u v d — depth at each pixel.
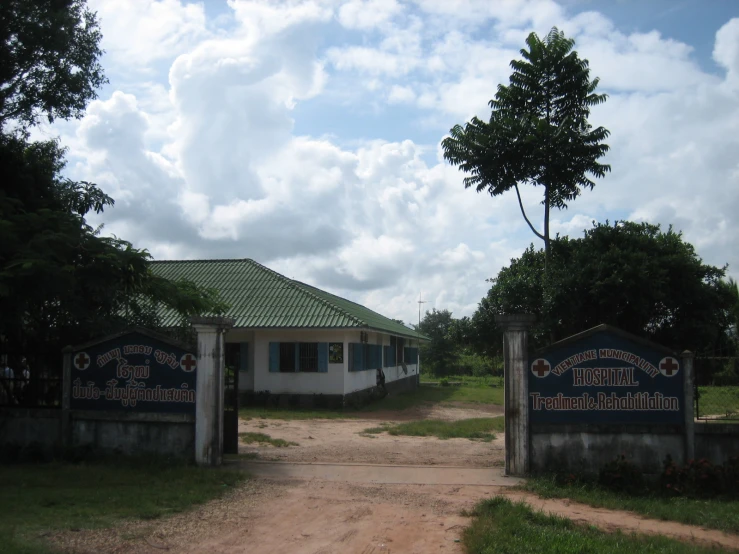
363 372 26.55
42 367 12.18
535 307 16.56
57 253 10.99
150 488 9.26
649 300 14.27
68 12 13.53
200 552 6.61
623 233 15.38
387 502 8.80
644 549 6.64
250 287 27.17
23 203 12.87
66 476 9.99
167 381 11.29
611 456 10.23
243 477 10.10
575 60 18.53
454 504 8.68
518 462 10.35
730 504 8.85
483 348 19.86
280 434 16.36
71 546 6.55
